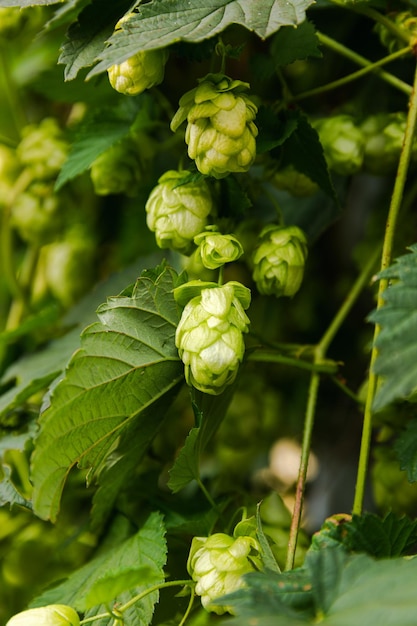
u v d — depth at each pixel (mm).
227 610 504
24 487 619
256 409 679
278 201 652
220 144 509
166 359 541
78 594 542
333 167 595
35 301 711
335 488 757
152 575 484
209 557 507
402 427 583
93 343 525
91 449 541
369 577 449
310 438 559
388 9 593
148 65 521
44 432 524
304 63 679
